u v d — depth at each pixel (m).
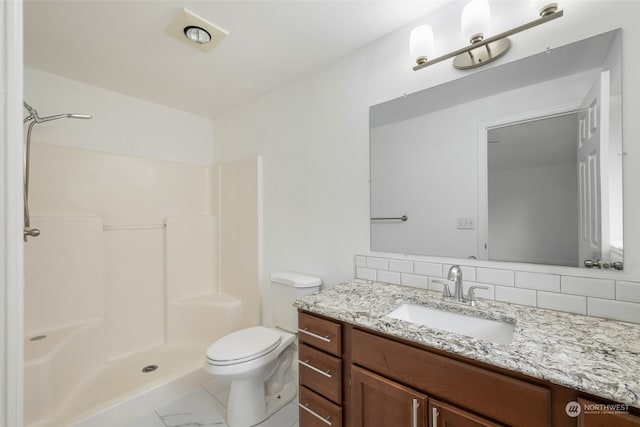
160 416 1.61
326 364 1.17
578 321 0.97
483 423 0.76
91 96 2.12
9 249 0.55
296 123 2.04
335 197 1.80
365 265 1.65
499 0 1.19
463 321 1.12
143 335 2.30
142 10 1.34
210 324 2.37
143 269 2.34
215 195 2.77
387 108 1.55
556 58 1.08
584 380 0.63
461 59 1.29
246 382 1.57
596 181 1.00
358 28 1.49
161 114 2.51
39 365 1.46
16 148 0.56
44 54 1.71
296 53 1.72
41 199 1.88
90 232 2.01
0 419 0.54
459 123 1.31
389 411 0.96
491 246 1.23
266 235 2.28
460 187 1.31
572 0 1.04
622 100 0.96
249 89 2.21
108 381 1.86
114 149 2.24
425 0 1.30
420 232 1.43
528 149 1.13
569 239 1.05
